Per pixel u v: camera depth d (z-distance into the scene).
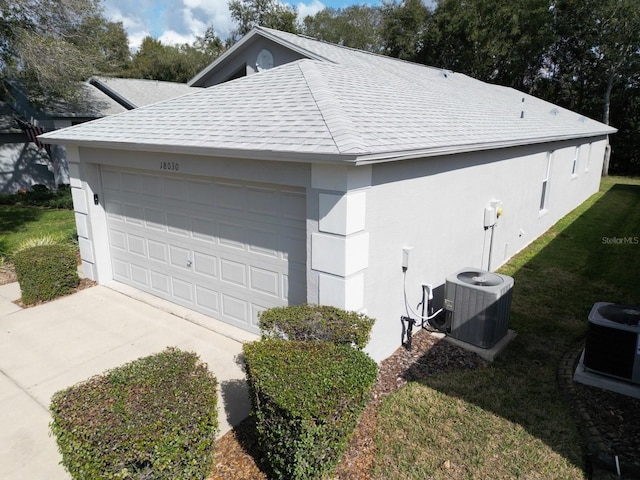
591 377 5.07
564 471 3.84
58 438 3.02
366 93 6.92
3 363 5.70
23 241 11.46
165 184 7.02
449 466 3.89
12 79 17.61
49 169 19.88
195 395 3.32
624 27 26.00
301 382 3.52
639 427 4.36
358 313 5.01
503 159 8.45
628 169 27.11
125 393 3.32
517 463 3.94
